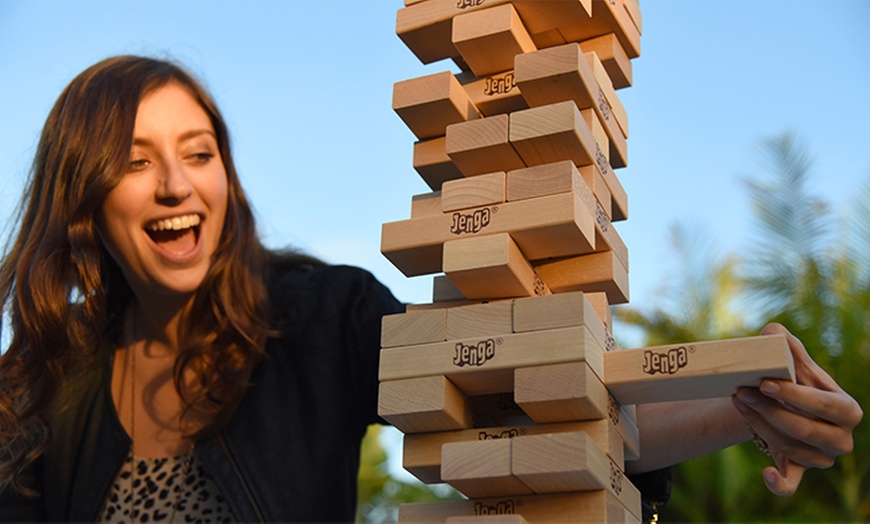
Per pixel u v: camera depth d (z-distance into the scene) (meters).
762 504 5.32
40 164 1.59
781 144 5.82
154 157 1.53
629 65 1.30
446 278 1.15
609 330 1.09
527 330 1.00
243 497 1.44
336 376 1.60
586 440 0.92
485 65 1.20
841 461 5.09
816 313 5.22
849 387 5.04
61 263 1.55
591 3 1.18
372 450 6.43
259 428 1.51
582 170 1.12
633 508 1.09
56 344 1.54
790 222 5.58
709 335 5.53
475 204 1.08
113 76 1.55
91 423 1.55
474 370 1.01
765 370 0.96
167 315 1.59
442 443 1.06
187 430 1.50
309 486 1.48
